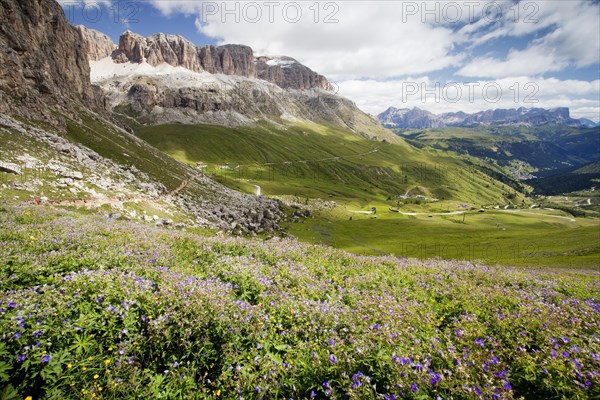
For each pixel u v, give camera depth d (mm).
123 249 14273
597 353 7676
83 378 6371
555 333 9102
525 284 16734
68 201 55188
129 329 7766
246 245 18547
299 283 12445
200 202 111125
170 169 136500
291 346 8102
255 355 7586
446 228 165250
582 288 16797
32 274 10344
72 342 7117
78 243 14727
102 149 107375
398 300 12062
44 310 7535
